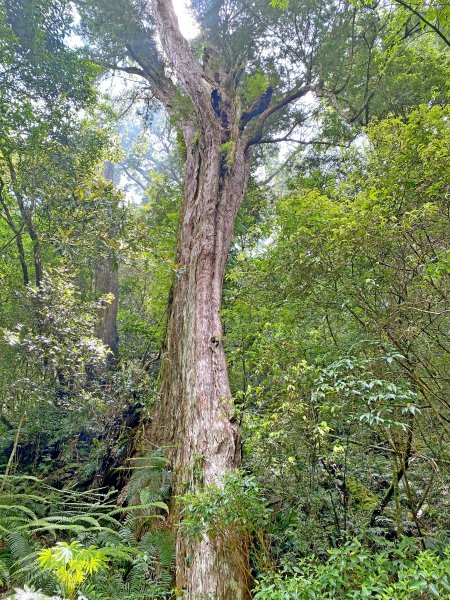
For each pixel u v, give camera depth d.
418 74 8.78
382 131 4.36
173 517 4.06
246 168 10.20
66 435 6.34
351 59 9.42
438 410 3.27
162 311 9.41
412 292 3.52
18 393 5.38
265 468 3.39
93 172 8.03
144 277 11.70
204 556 3.16
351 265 3.96
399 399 3.08
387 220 3.55
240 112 9.85
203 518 2.74
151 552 3.72
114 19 10.67
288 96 10.90
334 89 10.00
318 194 4.98
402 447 3.18
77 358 5.45
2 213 8.60
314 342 3.95
